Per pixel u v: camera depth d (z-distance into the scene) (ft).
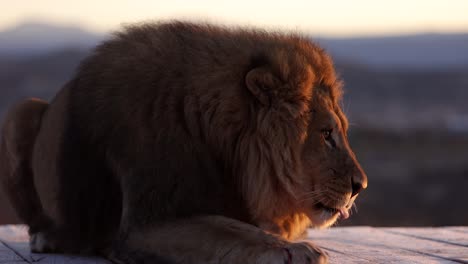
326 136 32.09
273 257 27.35
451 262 32.58
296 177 31.63
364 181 32.58
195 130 31.22
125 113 31.50
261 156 31.48
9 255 35.12
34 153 36.42
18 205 37.91
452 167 245.65
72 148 33.30
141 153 30.78
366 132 342.03
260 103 31.63
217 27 34.32
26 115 37.60
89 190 32.94
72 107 33.53
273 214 32.45
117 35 34.01
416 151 298.15
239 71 31.94
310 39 35.42
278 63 31.76
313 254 27.63
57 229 34.99
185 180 30.58
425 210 176.04
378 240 39.96
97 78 33.09
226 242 28.43
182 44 32.76
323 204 32.09
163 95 31.37
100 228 33.30
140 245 30.04
